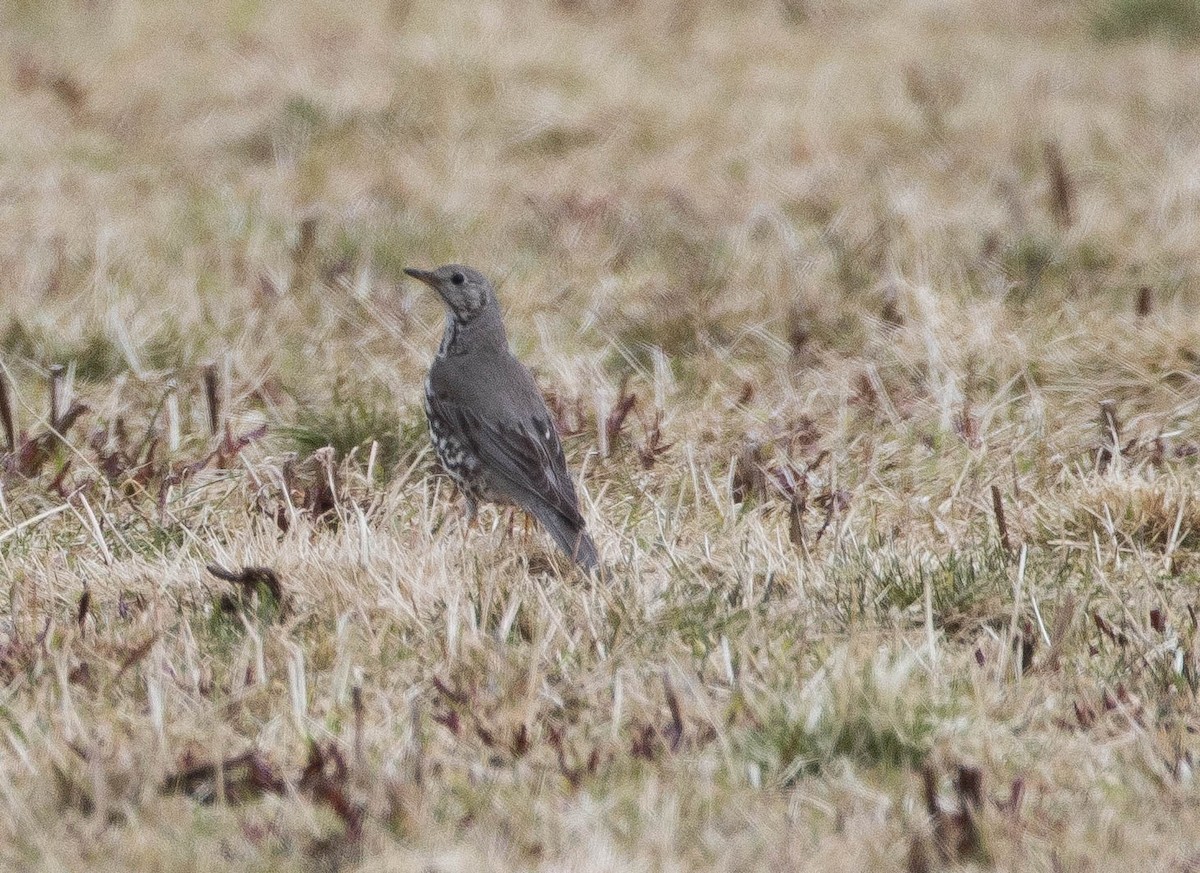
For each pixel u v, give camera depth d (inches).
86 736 313.4
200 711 328.8
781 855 280.8
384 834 286.2
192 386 546.0
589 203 742.5
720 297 624.1
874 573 400.2
